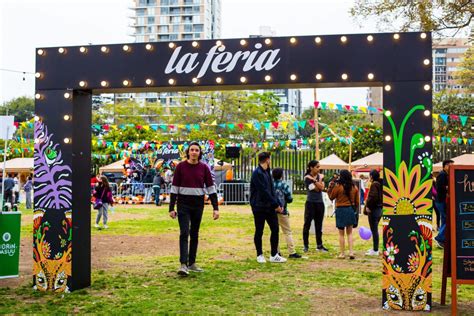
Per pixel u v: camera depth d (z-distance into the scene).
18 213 8.02
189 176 8.65
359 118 40.78
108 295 7.12
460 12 16.70
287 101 101.25
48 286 7.41
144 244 12.47
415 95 6.59
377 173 10.88
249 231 15.19
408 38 6.64
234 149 28.81
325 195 20.22
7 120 10.05
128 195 29.27
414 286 6.46
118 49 7.33
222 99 46.12
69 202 7.39
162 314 6.12
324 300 6.88
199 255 10.70
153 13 128.12
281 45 6.91
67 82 7.46
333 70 6.78
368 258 10.43
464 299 7.09
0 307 6.50
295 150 34.69
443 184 11.45
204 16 126.75
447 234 6.66
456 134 33.88
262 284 7.84
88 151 7.81
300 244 12.62
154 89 7.43
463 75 34.28
